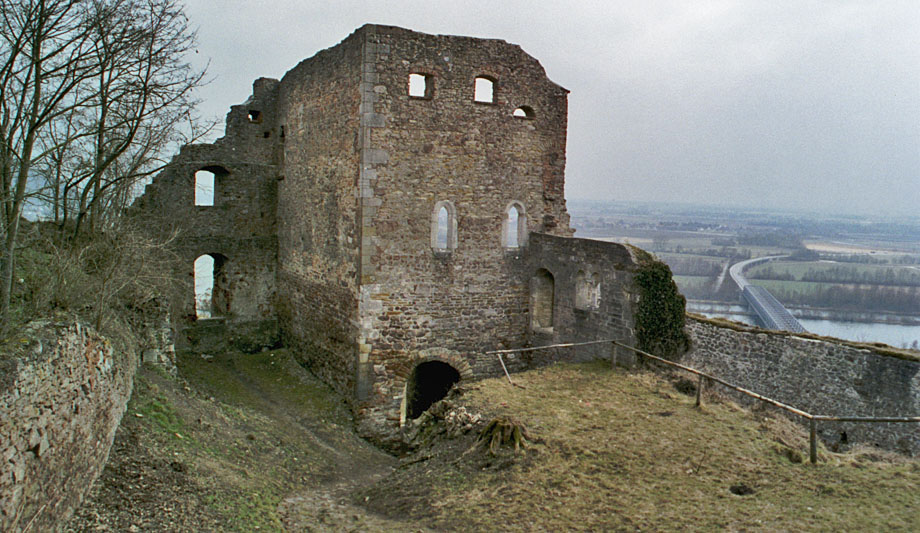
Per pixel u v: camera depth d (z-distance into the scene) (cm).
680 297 1523
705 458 984
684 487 897
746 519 798
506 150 1775
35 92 894
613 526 805
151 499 798
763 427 1117
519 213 1817
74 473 707
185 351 1998
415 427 1424
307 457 1273
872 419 940
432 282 1694
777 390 1412
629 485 911
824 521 780
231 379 1825
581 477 941
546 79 1831
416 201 1656
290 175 2034
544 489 915
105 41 1047
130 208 1897
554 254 1744
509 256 1805
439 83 1661
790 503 834
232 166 2081
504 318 1811
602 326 1584
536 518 840
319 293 1839
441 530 841
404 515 912
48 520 629
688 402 1251
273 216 2166
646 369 1470
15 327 735
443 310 1716
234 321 2089
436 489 972
